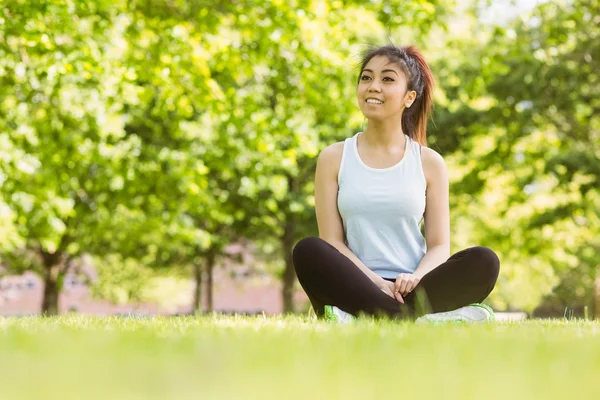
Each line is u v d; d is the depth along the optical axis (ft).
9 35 33.37
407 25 37.40
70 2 31.68
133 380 4.46
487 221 76.64
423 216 15.53
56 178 46.39
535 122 59.57
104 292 121.08
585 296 120.06
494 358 6.21
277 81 39.78
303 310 85.76
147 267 83.87
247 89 51.39
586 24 53.72
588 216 64.34
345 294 13.44
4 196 47.32
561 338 8.69
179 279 111.24
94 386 4.17
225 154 48.83
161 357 6.12
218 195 63.82
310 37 35.24
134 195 57.47
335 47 37.32
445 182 15.46
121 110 43.45
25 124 41.70
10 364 5.62
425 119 16.42
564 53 55.47
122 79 34.40
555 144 62.18
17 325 10.90
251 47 36.06
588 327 12.02
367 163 15.29
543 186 67.67
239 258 84.79
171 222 57.06
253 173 50.90
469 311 13.47
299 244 13.89
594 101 58.13
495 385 4.44
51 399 3.72
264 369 5.14
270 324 10.66
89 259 93.91
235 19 34.94
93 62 32.99
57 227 51.19
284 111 41.45
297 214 69.67
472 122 63.57
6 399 3.82
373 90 15.16
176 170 47.01
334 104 39.04
